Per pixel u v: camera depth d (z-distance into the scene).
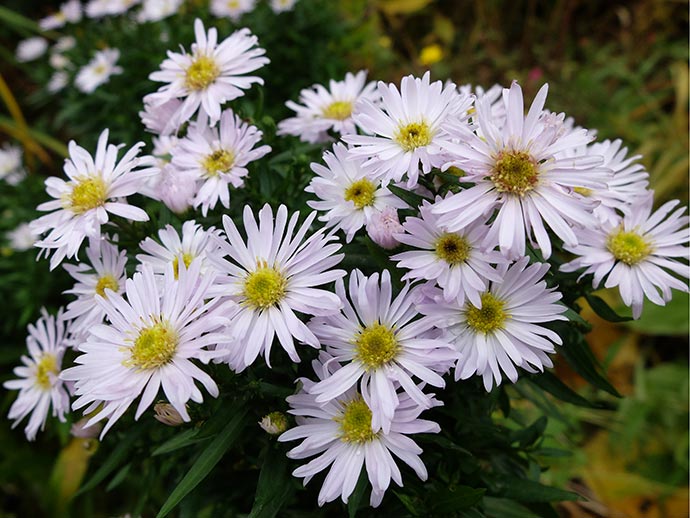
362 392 0.14
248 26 0.38
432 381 0.14
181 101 0.20
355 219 0.16
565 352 0.18
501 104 0.19
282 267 0.15
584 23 0.51
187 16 0.38
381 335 0.14
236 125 0.19
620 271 0.17
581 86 0.43
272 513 0.15
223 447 0.14
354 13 0.49
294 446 0.16
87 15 0.44
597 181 0.14
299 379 0.15
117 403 0.14
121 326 0.15
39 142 0.44
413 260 0.14
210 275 0.14
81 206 0.17
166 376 0.14
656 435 0.33
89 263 0.22
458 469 0.17
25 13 0.55
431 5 0.53
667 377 0.34
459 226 0.14
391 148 0.16
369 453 0.14
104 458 0.21
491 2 0.52
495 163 0.14
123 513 0.29
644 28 0.48
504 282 0.15
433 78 0.46
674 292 0.34
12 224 0.36
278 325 0.14
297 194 0.19
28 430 0.19
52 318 0.20
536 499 0.18
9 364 0.36
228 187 0.19
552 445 0.30
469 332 0.15
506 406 0.19
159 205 0.22
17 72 0.52
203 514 0.26
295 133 0.22
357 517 0.18
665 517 0.30
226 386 0.15
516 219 0.14
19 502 0.32
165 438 0.20
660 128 0.43
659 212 0.18
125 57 0.37
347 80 0.23
